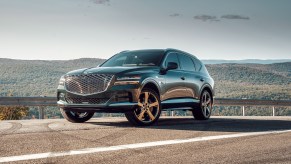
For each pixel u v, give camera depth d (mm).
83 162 3941
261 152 4641
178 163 3928
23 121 9453
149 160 4082
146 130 7020
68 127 7418
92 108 7766
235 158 4227
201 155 4402
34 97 13484
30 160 4023
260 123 9031
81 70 8227
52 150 4660
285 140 5820
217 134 6504
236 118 11680
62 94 8156
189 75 9781
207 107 10555
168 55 9336
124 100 7738
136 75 7938
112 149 4762
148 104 8117
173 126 7938
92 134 6293
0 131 6648
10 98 13016
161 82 8570
